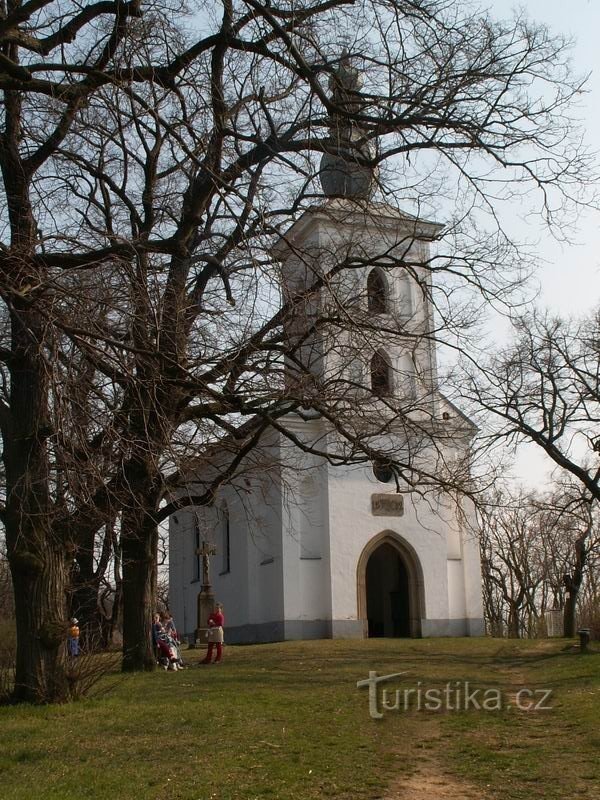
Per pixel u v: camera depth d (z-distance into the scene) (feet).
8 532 52.11
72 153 57.82
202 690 58.03
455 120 50.19
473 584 120.78
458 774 35.32
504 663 77.92
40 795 31.63
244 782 33.30
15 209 50.11
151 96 47.96
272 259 44.93
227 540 136.67
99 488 40.24
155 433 43.73
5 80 42.68
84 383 38.29
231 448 60.59
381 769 35.88
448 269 59.47
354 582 114.73
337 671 69.51
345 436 58.85
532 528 196.65
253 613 123.13
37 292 38.32
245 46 48.44
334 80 48.65
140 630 71.67
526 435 98.17
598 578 174.81
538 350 98.63
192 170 55.77
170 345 45.21
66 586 52.95
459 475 66.23
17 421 50.60
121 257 43.52
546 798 31.35
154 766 36.06
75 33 44.98
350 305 56.24
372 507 117.60
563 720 46.78
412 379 68.08
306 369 56.18
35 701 50.98
